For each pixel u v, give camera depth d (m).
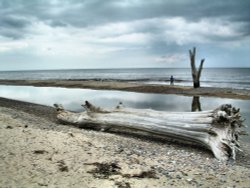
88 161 6.07
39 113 14.46
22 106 17.55
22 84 43.00
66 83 40.41
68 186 4.86
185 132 8.32
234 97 23.34
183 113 8.77
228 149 7.45
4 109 13.41
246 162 7.30
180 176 5.70
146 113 9.42
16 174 5.14
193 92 26.64
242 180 5.69
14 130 7.84
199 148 8.48
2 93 29.61
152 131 8.98
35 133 7.72
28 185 4.77
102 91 30.52
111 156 6.55
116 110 10.15
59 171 5.43
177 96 24.98
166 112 9.14
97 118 10.27
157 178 5.49
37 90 33.12
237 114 7.79
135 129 9.41
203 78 61.16
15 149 6.35
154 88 30.09
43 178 5.08
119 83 37.00
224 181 5.59
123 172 5.61
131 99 22.78
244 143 9.59
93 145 7.37
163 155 7.22
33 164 5.64
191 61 29.08
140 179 5.38
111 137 9.04
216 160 7.21
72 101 21.88
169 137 8.81
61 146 6.88
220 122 7.76
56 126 10.24
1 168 5.32
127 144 8.17
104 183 5.08
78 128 10.57
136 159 6.48
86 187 4.88
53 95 26.81
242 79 56.22
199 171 6.11
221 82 44.56
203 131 8.01
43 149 6.52
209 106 18.38
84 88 34.50
